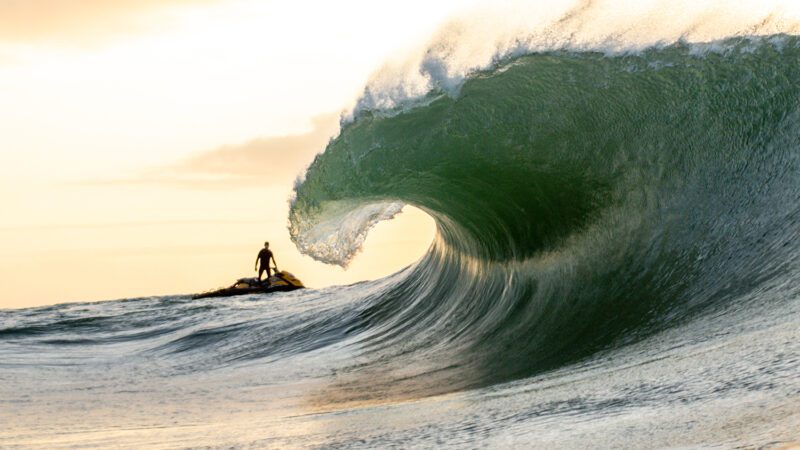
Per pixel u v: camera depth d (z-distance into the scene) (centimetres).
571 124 1789
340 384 1581
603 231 1698
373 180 2034
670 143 1666
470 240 2197
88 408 1469
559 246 1797
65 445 1075
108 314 3709
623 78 1730
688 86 1673
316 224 2208
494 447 700
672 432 636
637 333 1290
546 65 1786
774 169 1495
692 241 1491
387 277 3216
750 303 1162
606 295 1546
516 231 1941
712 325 1127
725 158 1583
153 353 2567
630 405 778
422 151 1950
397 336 2136
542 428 752
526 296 1822
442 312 2172
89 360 2459
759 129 1570
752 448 545
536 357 1422
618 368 1043
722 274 1344
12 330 3309
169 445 1006
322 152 2070
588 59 1755
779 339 874
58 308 4191
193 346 2608
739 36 1633
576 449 643
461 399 1105
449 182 2027
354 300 2784
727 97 1633
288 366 1981
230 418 1261
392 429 901
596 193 1744
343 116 2019
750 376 759
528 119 1833
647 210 1641
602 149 1750
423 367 1630
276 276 4506
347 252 2336
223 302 3847
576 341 1414
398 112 1941
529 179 1869
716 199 1534
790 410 616
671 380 843
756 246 1352
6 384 1881
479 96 1856
